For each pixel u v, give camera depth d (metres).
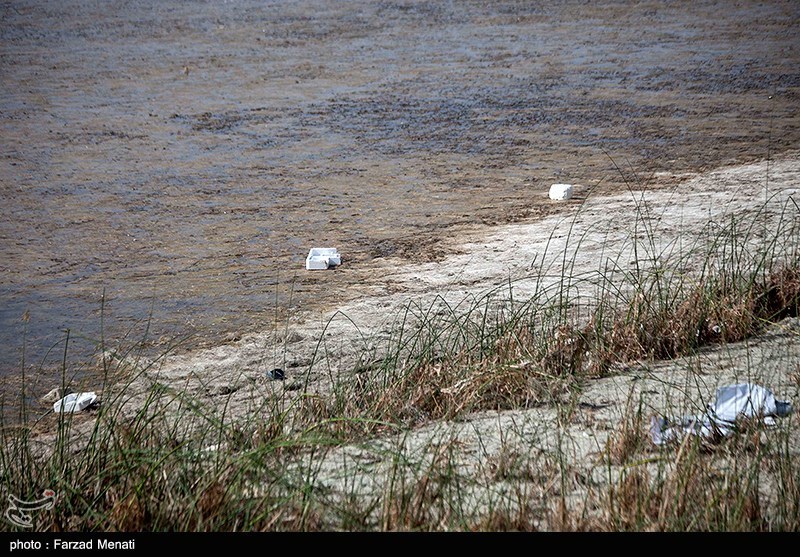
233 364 8.03
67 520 4.98
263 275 10.39
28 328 9.05
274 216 12.65
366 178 14.57
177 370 7.97
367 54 25.52
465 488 5.02
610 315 7.88
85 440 6.48
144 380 7.77
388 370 7.20
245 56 25.48
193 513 4.75
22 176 14.95
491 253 10.81
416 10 32.50
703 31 27.50
